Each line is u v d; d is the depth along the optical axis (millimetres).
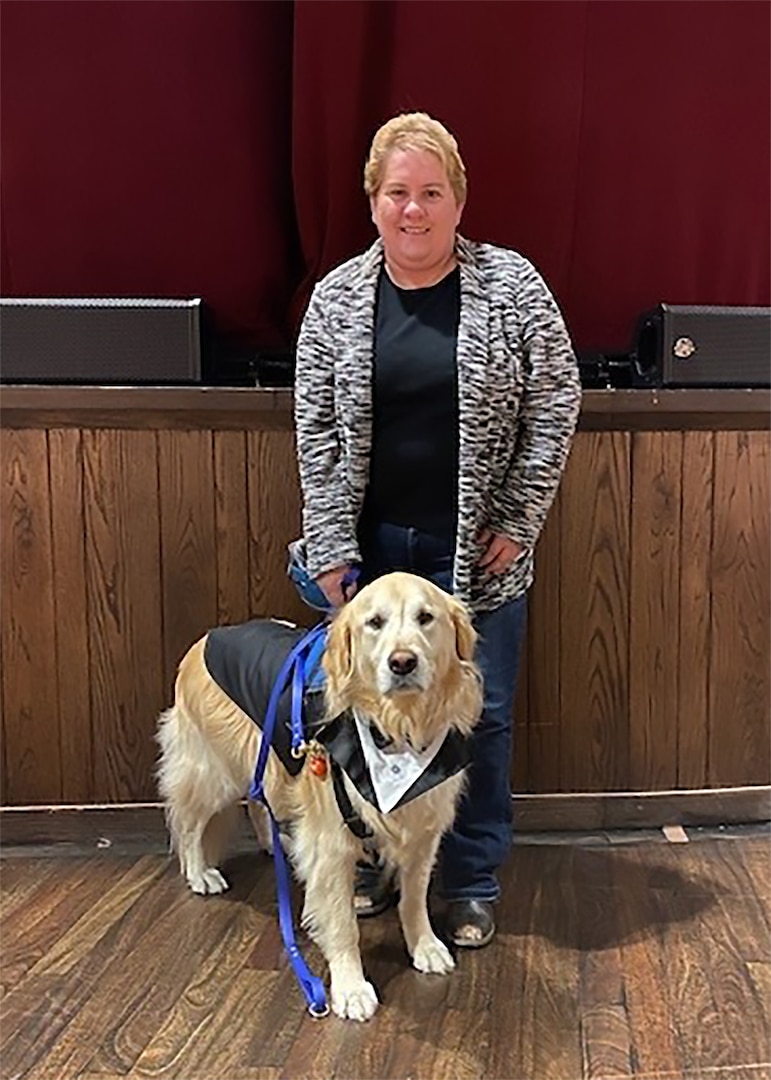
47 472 2457
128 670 2523
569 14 2619
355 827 1829
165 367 2438
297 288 2854
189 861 2299
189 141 2715
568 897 2254
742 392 2457
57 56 2660
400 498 2002
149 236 2760
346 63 2639
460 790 1960
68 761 2551
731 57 2678
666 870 2379
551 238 2736
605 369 2695
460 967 1975
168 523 2475
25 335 2422
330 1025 1792
